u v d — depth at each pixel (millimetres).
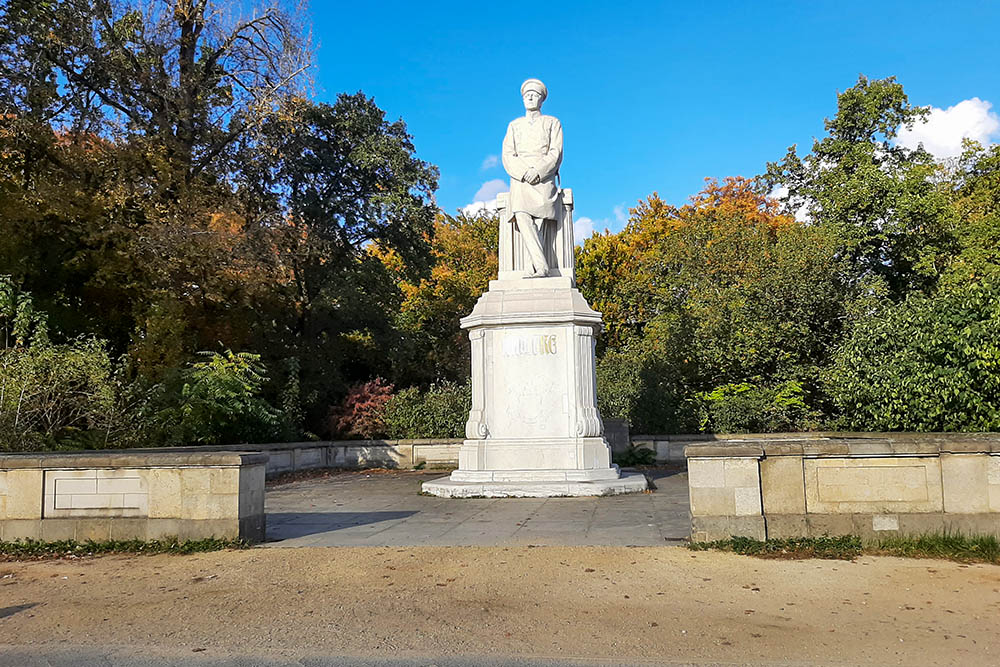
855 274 26203
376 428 23156
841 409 19531
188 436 17109
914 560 7594
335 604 6406
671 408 21062
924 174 27469
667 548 8258
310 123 26938
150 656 5258
